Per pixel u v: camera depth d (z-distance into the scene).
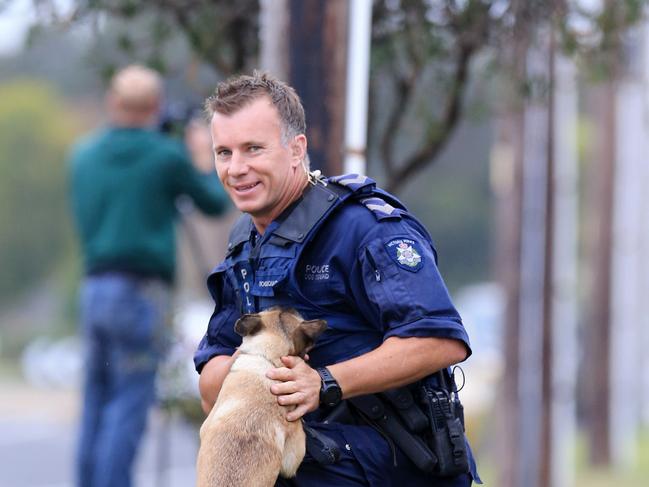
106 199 13.91
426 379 7.50
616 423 33.38
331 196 7.36
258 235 7.67
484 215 93.44
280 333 7.26
